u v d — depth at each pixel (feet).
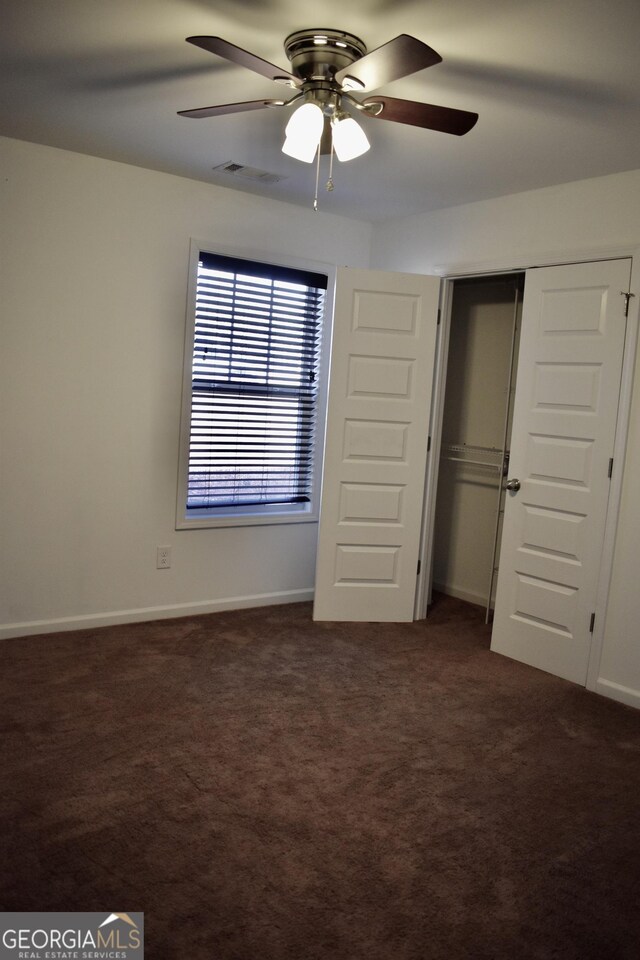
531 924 6.33
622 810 8.21
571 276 11.80
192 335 13.41
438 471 16.10
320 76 7.49
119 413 12.81
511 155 10.54
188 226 13.12
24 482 12.02
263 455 14.76
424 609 14.79
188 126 10.27
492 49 7.37
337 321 13.52
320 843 7.27
